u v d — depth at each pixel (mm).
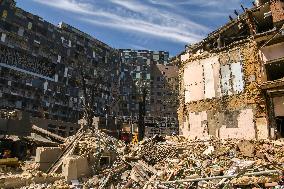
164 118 70750
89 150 21062
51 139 30000
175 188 12031
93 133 24906
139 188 14414
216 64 28281
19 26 58219
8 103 54250
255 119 24047
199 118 28719
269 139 21469
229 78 26891
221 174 14016
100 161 21078
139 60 92000
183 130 30375
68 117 64750
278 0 23938
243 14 27734
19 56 57469
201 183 12453
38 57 60969
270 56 23953
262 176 11758
